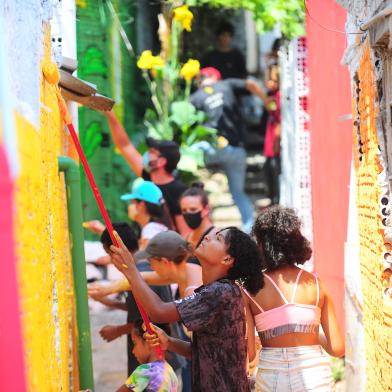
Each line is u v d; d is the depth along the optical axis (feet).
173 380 25.58
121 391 25.38
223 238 25.00
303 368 26.48
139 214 41.09
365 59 26.84
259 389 27.02
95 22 56.03
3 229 14.60
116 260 24.89
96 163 59.77
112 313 55.52
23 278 16.16
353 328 32.63
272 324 26.81
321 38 41.75
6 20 16.34
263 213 28.02
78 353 26.76
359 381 31.07
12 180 15.30
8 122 15.25
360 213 29.91
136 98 69.62
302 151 47.42
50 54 23.82
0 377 14.20
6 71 15.60
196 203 39.52
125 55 64.18
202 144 60.23
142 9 69.15
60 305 24.58
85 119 57.82
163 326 31.14
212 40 76.33
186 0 45.42
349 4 28.53
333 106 39.27
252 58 92.89
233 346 24.14
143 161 45.78
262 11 47.16
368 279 27.89
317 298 27.25
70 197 26.32
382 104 24.47
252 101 90.17
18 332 15.37
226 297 24.06
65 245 28.78
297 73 47.78
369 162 26.81
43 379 18.51
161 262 30.58
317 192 44.65
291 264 27.58
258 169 84.58
